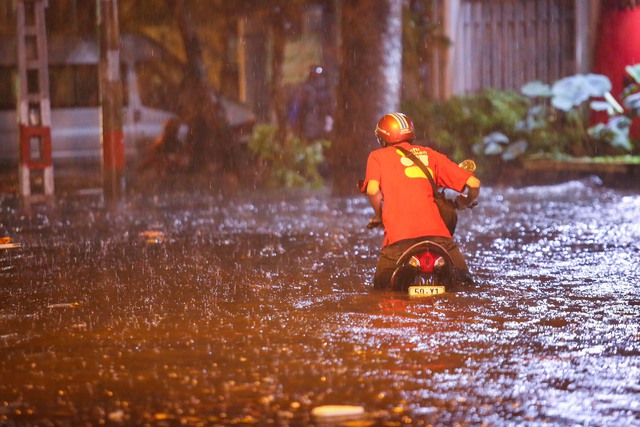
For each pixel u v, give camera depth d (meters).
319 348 15.41
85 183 50.34
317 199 42.28
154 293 20.48
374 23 42.78
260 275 22.58
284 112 55.66
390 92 43.22
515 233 29.53
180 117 53.66
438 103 52.19
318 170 54.75
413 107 51.53
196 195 44.81
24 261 25.19
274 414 12.20
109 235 30.45
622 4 51.53
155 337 16.36
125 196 43.94
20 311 18.73
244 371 14.14
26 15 45.41
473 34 56.09
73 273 23.20
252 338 16.17
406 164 20.56
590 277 21.78
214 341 16.00
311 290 20.52
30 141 45.16
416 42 54.19
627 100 48.69
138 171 54.06
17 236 30.36
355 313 18.03
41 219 35.28
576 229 30.25
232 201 41.75
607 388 13.16
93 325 17.36
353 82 43.16
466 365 14.32
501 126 51.47
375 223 20.89
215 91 54.44
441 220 20.47
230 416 12.13
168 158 53.38
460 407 12.40
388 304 18.81
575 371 13.98
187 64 53.56
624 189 43.56
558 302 18.92
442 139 50.97
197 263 24.55
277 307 18.73
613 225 31.09
